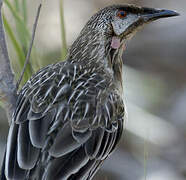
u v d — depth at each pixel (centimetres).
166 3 2269
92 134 1031
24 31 1156
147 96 1803
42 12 1977
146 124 1666
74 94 1050
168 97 1955
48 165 965
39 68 1174
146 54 2123
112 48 1185
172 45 2164
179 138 1803
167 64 2095
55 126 998
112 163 1681
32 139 977
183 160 1752
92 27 1176
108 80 1127
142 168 1689
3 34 1059
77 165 987
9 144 984
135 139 1703
